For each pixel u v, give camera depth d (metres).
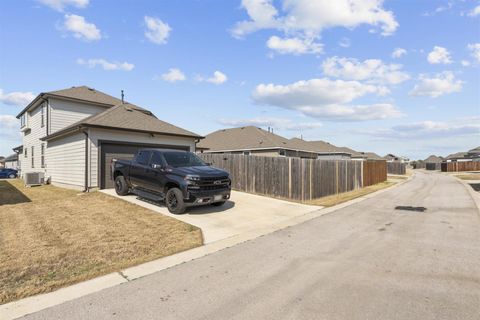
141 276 4.10
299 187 11.32
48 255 4.90
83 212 8.18
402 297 3.47
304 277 4.07
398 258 4.89
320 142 47.22
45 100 18.38
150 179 9.12
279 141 28.78
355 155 57.31
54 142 16.55
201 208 9.17
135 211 8.34
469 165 51.59
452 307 3.22
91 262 4.63
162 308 3.20
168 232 6.39
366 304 3.29
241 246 5.55
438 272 4.27
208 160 15.41
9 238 5.82
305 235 6.38
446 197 13.40
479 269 4.39
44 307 3.22
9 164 49.06
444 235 6.43
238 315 3.06
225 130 32.91
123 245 5.48
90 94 20.92
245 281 3.94
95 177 12.35
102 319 2.98
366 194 14.66
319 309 3.18
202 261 4.72
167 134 14.63
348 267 4.46
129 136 13.57
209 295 3.52
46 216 7.71
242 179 13.62
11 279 3.97
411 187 19.17
